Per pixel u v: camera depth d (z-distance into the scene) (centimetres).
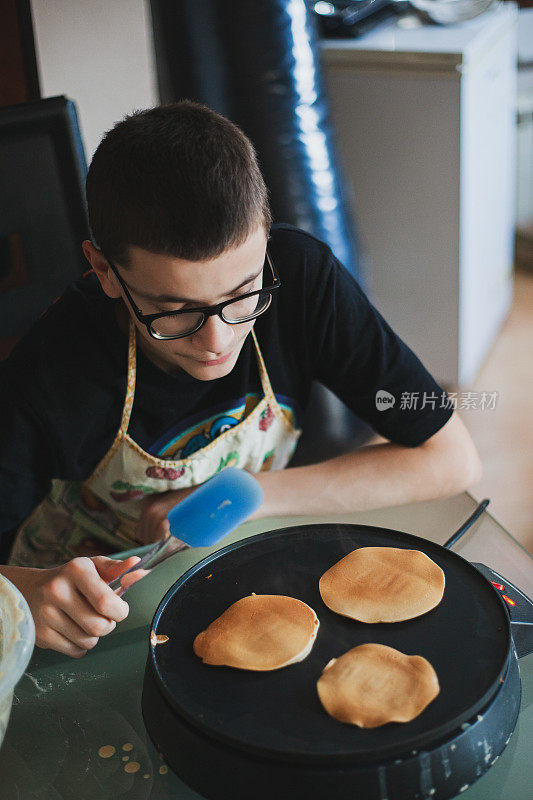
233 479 74
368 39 210
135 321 85
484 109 216
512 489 196
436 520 82
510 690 57
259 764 51
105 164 69
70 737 61
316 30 188
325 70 208
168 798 56
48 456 96
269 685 57
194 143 66
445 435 99
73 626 70
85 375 90
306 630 61
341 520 83
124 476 101
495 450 211
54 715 63
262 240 69
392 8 225
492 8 225
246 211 66
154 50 177
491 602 63
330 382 103
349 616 63
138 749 60
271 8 171
